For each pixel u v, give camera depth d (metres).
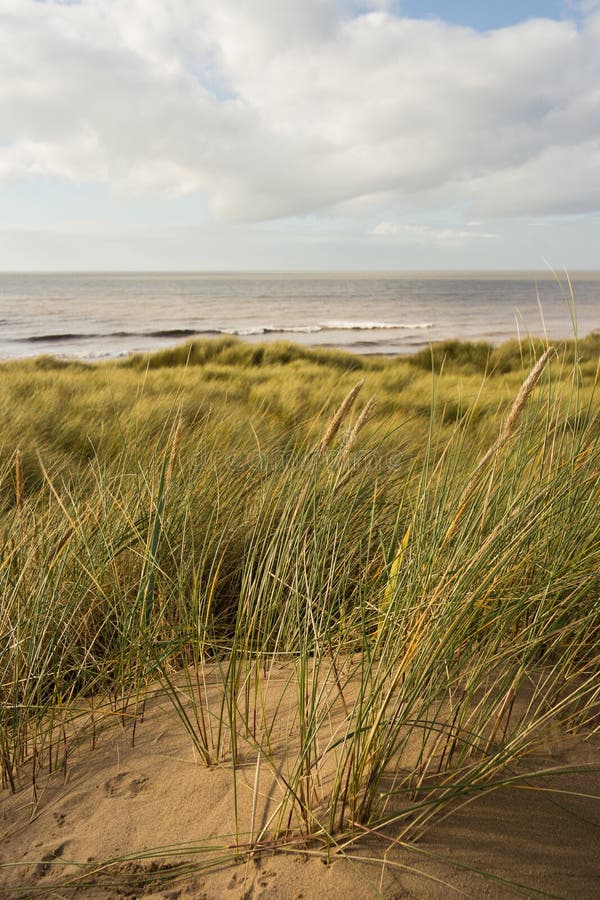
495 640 1.82
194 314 67.12
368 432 5.01
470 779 1.58
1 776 1.98
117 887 1.45
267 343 22.36
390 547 2.09
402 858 1.40
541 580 2.06
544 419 2.43
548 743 1.76
